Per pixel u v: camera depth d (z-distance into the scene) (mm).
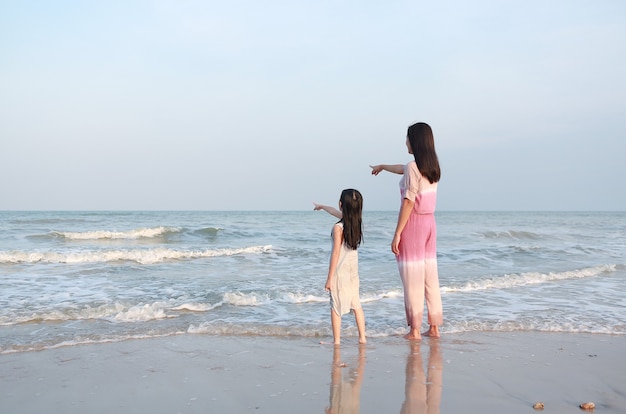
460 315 6887
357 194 5371
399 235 5566
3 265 11234
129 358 4703
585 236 24547
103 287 8586
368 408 3504
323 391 3848
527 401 3699
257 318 6508
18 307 6859
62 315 6371
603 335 5938
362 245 17391
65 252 12891
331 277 5359
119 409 3473
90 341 5281
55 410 3447
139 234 19953
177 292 8164
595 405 3637
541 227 33969
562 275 10609
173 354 4855
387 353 4992
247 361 4652
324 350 5094
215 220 39375
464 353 5035
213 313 6766
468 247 17172
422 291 5594
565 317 6812
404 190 5484
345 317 6656
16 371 4289
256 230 24469
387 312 7008
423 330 6062
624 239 22781
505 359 4836
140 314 6520
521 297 8273
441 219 54312
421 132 5352
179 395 3744
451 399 3709
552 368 4570
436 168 5387
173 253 13234
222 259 13008
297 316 6672
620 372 4492
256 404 3570
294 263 12336
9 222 27500
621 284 9742
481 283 9422
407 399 3691
